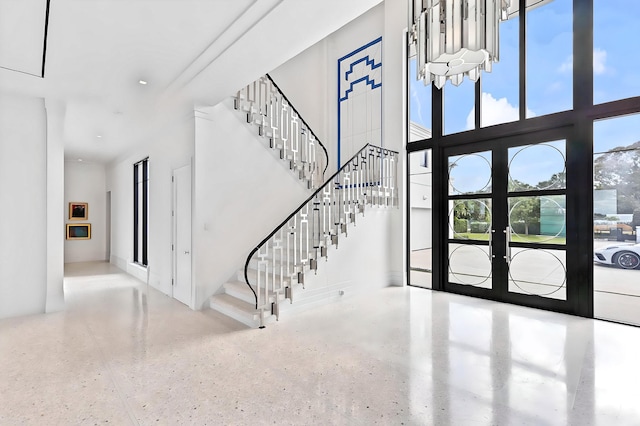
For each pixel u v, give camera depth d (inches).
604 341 132.0
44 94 169.6
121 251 328.5
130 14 106.3
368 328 149.6
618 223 154.4
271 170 214.4
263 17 106.7
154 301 201.9
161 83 156.7
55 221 178.5
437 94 218.4
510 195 188.5
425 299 197.9
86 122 216.2
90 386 100.2
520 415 84.9
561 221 170.7
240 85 158.2
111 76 149.4
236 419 83.9
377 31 254.8
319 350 126.0
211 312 177.5
